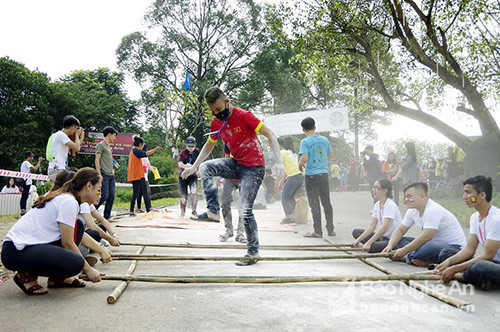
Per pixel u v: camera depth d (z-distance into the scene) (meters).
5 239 2.67
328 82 13.30
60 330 2.08
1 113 21.41
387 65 13.30
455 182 12.31
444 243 3.72
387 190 4.49
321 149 5.88
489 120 11.54
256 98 31.16
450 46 11.18
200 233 5.75
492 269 2.81
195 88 26.58
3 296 2.69
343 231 6.52
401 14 10.68
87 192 2.91
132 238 5.08
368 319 2.30
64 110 24.38
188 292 2.83
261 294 2.80
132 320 2.24
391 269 3.68
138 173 8.20
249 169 3.84
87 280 2.89
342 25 11.96
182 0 28.73
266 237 5.60
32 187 9.91
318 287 3.00
